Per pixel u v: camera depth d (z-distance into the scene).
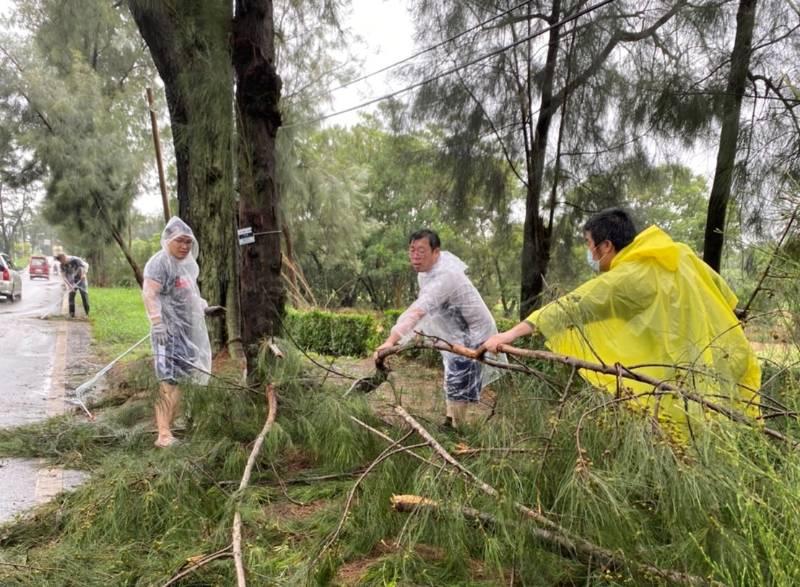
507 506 1.91
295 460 3.42
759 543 1.62
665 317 2.47
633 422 1.91
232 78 4.89
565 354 2.55
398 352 3.20
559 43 6.66
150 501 2.57
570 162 7.11
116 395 5.11
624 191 7.44
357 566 2.23
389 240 23.28
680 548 1.69
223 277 7.61
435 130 7.97
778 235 2.88
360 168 20.16
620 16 6.16
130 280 24.47
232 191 7.12
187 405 3.50
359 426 3.09
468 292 3.78
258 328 4.14
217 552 2.22
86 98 9.16
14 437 4.02
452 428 3.03
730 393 2.03
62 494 2.83
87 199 8.88
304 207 15.97
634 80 6.43
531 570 1.91
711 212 5.78
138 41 13.09
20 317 12.80
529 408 2.42
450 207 8.28
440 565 2.12
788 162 4.66
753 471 1.70
